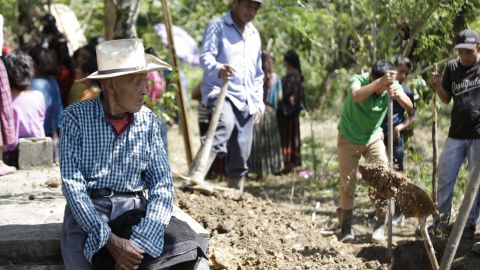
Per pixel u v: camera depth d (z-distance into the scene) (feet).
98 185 13.57
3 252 14.47
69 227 13.56
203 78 23.24
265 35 36.14
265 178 34.04
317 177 32.35
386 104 21.81
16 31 33.50
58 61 26.50
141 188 14.05
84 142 13.38
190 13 37.83
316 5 31.58
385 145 23.65
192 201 20.59
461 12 24.27
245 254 17.65
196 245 13.70
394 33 25.64
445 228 22.30
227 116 22.59
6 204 17.17
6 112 20.29
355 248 20.53
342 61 33.60
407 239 22.74
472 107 21.53
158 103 25.68
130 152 13.66
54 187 19.07
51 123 23.91
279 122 34.71
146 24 35.86
